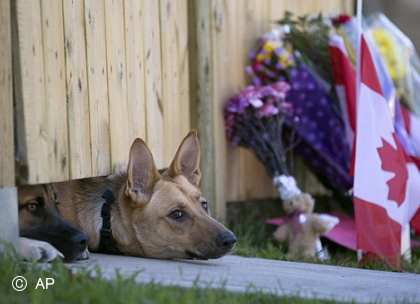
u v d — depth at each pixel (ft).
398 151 32.94
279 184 37.19
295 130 41.19
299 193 36.50
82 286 19.44
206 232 26.40
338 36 39.60
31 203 25.46
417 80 40.52
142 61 32.12
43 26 25.03
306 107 40.98
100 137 28.66
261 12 42.80
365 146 32.58
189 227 26.68
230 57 40.14
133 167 27.02
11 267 21.03
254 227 39.27
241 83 41.29
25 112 24.00
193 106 37.91
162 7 34.04
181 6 36.22
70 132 26.63
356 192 32.17
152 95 33.06
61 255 24.14
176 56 35.65
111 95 29.50
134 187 27.17
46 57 25.18
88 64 27.84
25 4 24.03
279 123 39.60
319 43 40.42
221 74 39.37
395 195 32.42
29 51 24.21
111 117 29.50
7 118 23.40
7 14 23.27
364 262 32.07
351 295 22.52
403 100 40.09
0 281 20.18
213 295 19.94
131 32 31.14
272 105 39.01
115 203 27.94
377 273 27.58
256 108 38.73
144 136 32.32
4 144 23.31
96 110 28.40
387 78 37.73
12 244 23.08
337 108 40.29
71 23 26.73
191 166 29.40
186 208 26.89
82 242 25.26
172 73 35.22
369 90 33.17
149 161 27.30
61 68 26.07
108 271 23.16
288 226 36.22
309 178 44.68
